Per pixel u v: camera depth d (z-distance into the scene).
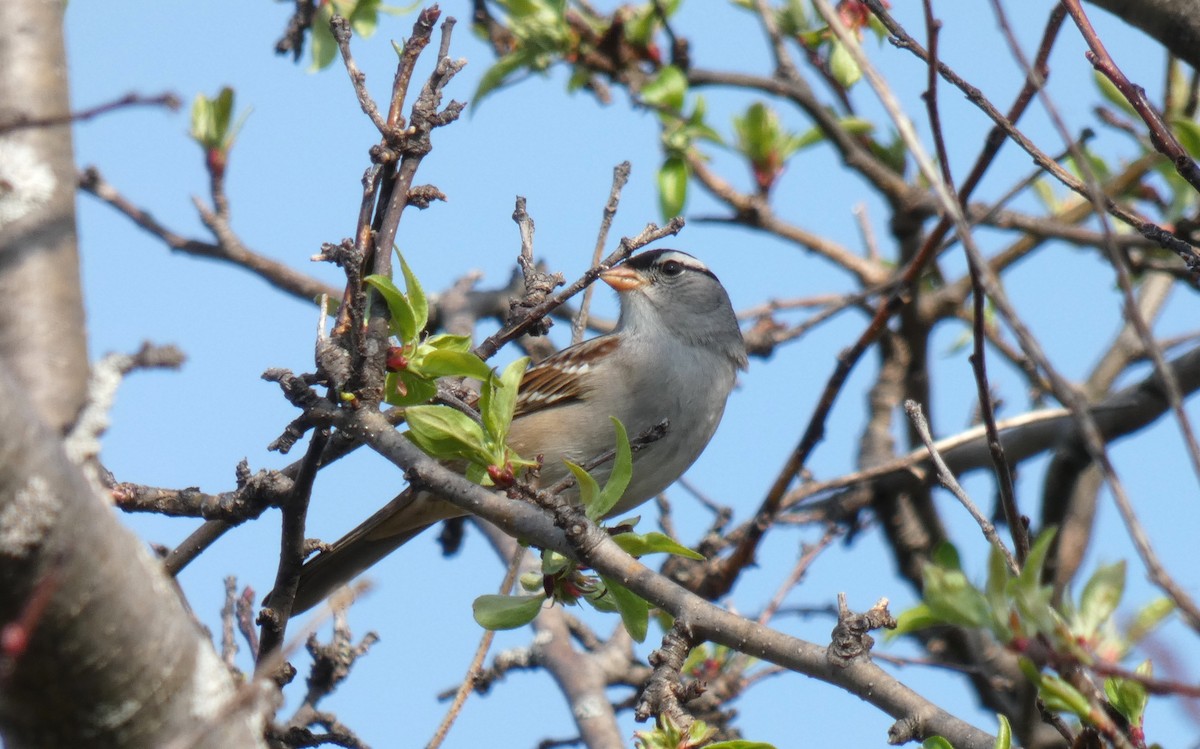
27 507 3.83
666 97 11.52
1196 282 7.55
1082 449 11.49
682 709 5.92
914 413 6.18
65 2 5.52
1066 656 4.64
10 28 5.32
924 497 12.48
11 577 3.86
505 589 8.27
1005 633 4.69
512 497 6.33
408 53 6.79
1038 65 7.38
